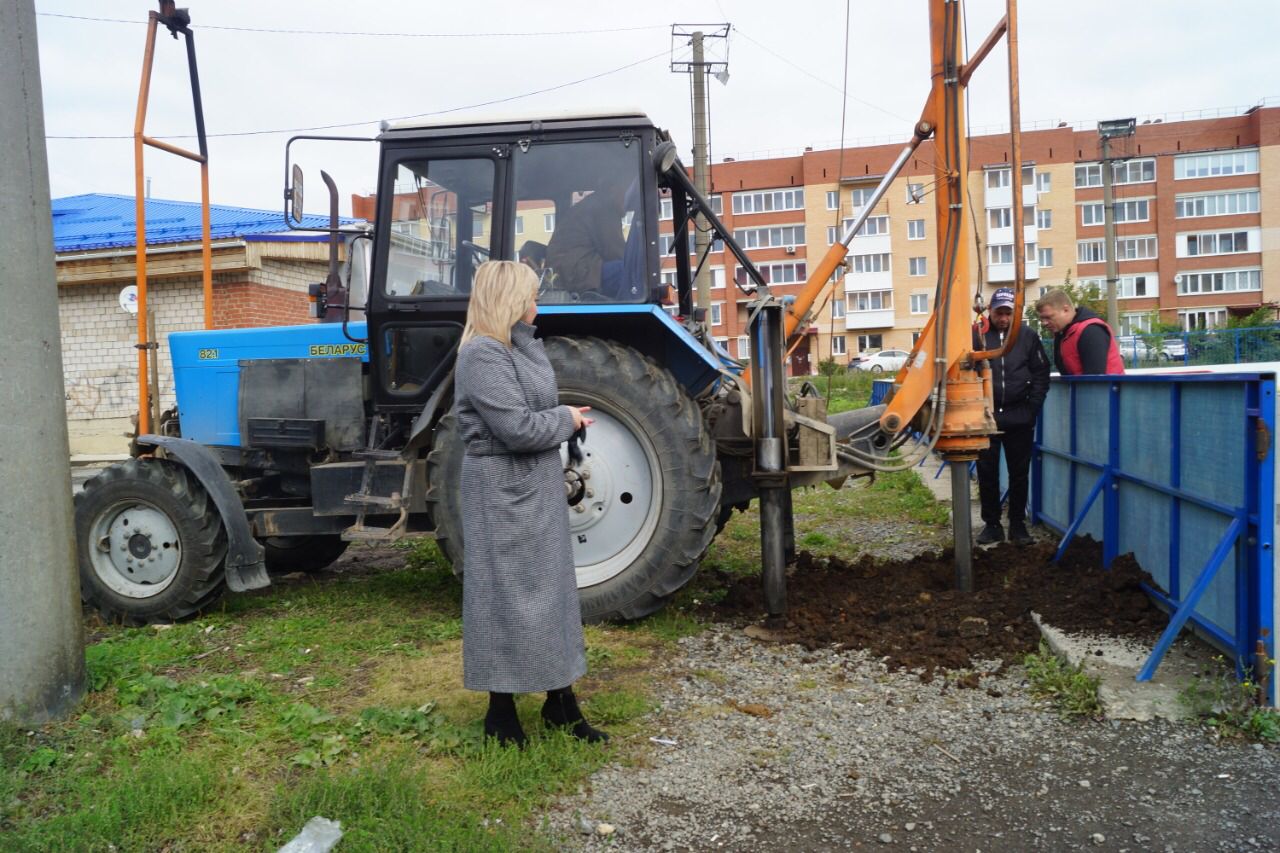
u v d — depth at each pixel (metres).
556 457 3.19
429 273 4.95
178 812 2.75
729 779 3.03
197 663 4.25
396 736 3.29
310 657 4.27
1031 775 3.02
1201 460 3.87
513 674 3.04
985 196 56.16
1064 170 55.66
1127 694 3.48
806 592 5.05
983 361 4.96
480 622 3.08
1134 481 4.66
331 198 5.31
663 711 3.58
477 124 4.86
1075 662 3.83
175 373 5.70
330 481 4.99
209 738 3.33
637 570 4.54
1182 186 57.56
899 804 2.86
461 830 2.61
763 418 4.55
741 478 5.09
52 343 3.52
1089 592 4.48
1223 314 57.66
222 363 5.60
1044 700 3.58
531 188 4.81
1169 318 58.12
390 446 5.25
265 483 5.82
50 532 3.49
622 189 4.78
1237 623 3.48
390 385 5.09
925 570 5.26
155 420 5.79
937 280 4.72
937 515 7.70
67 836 2.57
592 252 4.80
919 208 56.34
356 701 3.69
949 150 4.64
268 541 6.21
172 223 14.63
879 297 57.38
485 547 3.08
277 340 5.51
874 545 6.75
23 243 3.40
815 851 2.61
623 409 4.52
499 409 2.97
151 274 12.93
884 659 4.10
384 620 4.86
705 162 21.47
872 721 3.47
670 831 2.72
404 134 4.88
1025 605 4.54
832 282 5.22
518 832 2.64
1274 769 2.97
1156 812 2.76
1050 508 6.56
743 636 4.49
